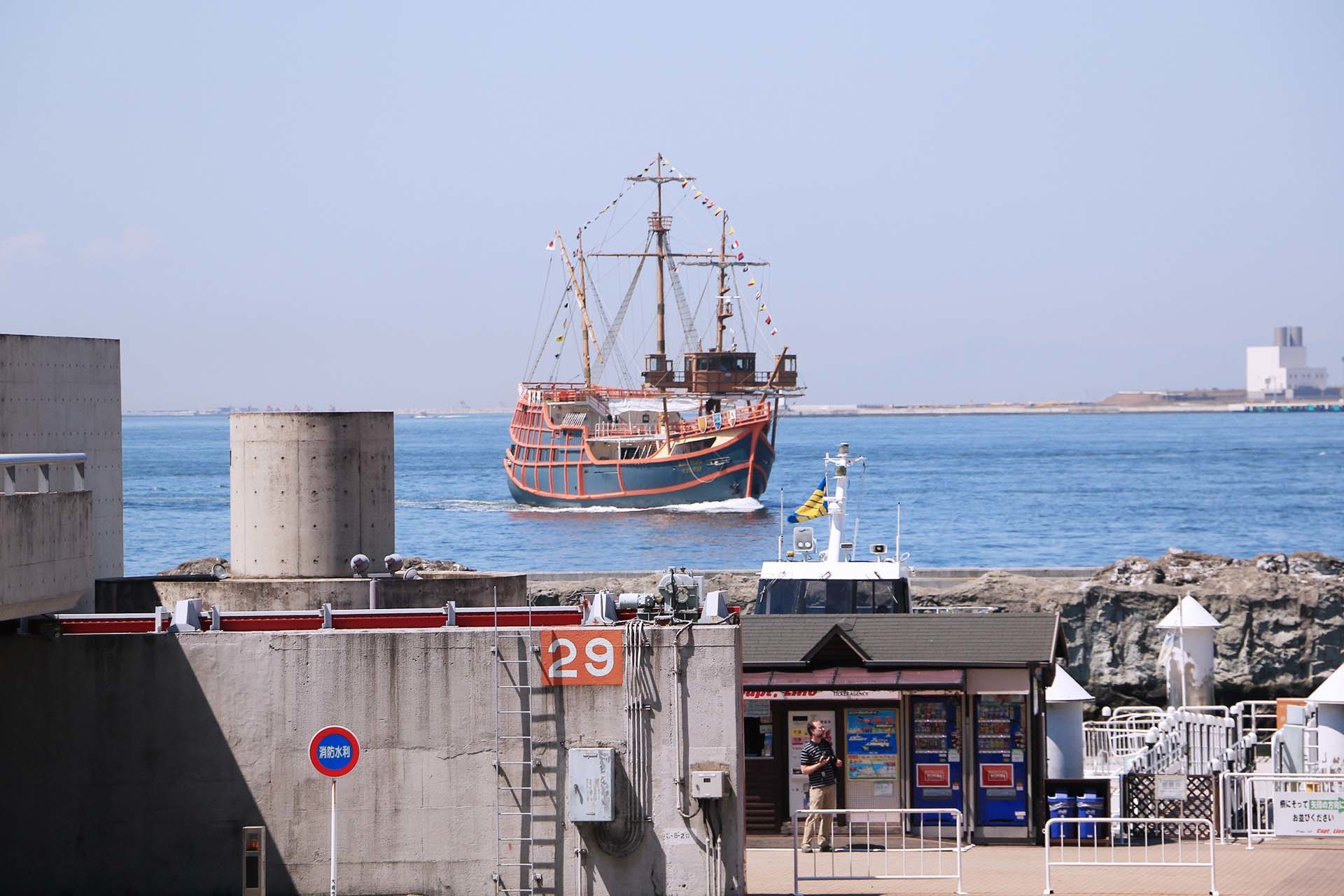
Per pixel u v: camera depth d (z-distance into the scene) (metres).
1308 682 199.62
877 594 140.25
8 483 90.88
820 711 112.94
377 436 131.88
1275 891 91.31
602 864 90.50
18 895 92.81
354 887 91.56
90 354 126.31
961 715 112.00
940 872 96.88
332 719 92.12
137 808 92.81
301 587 122.62
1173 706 156.38
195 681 92.75
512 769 91.00
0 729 93.31
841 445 147.00
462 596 123.56
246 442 130.38
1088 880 95.69
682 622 92.31
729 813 90.06
